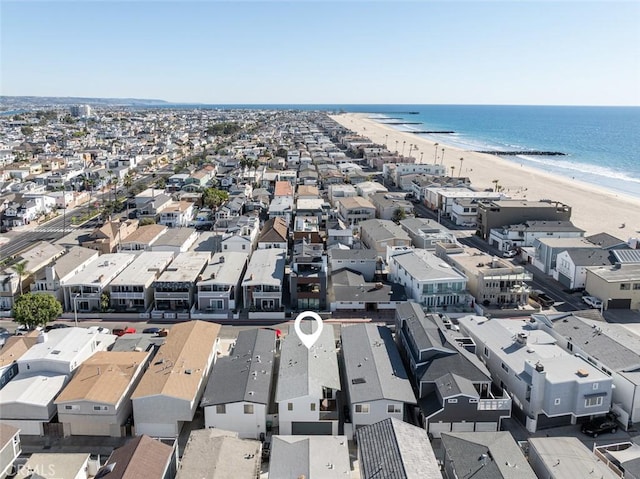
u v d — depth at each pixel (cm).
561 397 5478
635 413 5572
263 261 9738
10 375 5994
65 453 5025
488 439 4741
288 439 4844
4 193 16750
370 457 4441
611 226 14362
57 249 10656
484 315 8425
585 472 4378
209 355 6394
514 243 11969
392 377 5812
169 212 13675
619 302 8806
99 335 7025
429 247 11206
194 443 4669
